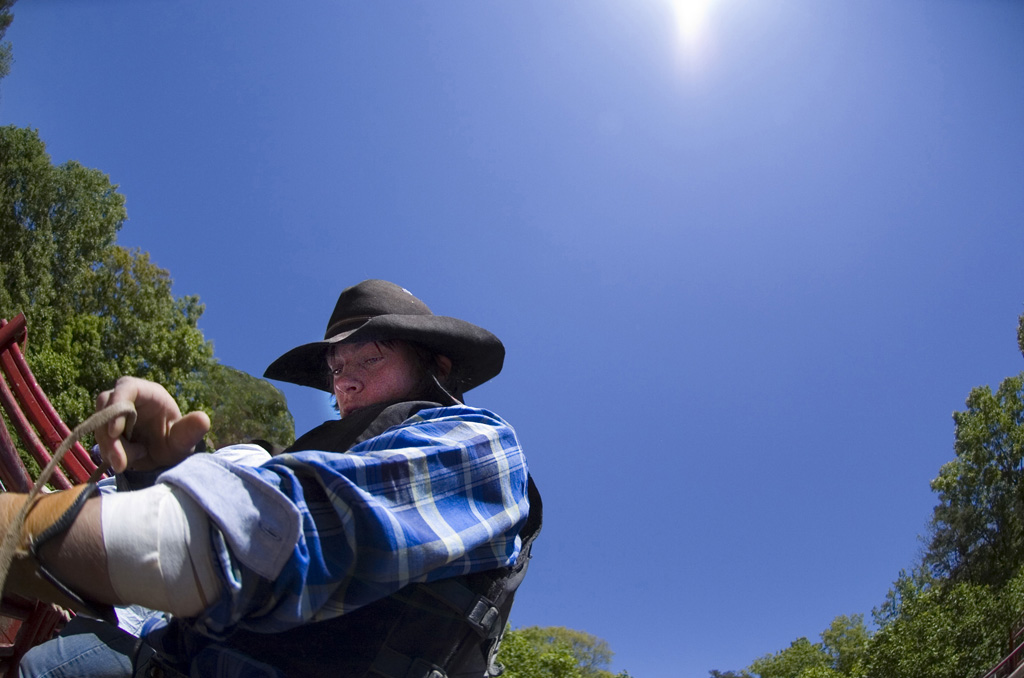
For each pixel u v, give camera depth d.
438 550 1.00
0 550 0.71
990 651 26.28
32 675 1.10
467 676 1.14
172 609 0.80
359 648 1.04
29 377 1.74
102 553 0.76
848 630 55.59
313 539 0.88
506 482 1.20
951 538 55.97
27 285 38.53
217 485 0.82
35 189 40.97
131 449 0.97
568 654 15.66
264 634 1.03
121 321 41.66
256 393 46.22
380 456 1.01
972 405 59.84
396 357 1.51
